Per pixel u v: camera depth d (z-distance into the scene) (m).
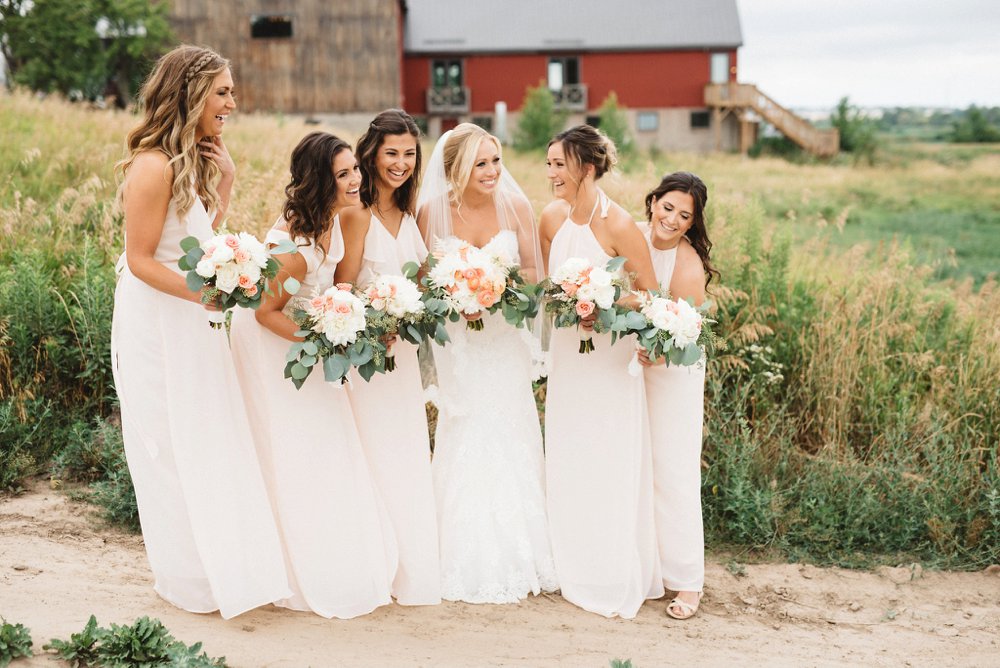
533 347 3.99
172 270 3.28
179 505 3.43
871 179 25.50
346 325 3.31
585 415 3.84
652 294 3.67
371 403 3.75
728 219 6.73
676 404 3.87
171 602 3.54
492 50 37.69
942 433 5.19
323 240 3.51
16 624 3.10
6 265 6.22
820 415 5.55
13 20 28.11
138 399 3.36
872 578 4.33
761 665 3.46
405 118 3.62
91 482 4.80
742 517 4.58
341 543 3.61
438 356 3.96
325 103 30.75
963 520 4.69
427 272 3.78
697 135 39.03
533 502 3.99
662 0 39.81
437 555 3.84
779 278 6.28
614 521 3.84
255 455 3.52
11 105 12.45
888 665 3.53
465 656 3.37
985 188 23.62
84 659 2.98
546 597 3.96
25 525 4.26
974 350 5.98
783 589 4.19
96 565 3.89
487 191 3.81
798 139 36.34
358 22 30.45
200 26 30.27
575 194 3.77
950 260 7.14
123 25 29.23
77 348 5.43
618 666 3.14
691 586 3.94
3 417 4.93
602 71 38.62
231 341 3.63
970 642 3.74
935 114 89.31
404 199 3.80
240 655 3.20
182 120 3.24
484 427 3.94
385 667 3.23
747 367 5.52
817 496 4.82
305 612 3.64
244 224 6.16
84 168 8.73
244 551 3.46
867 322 6.09
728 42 38.22
